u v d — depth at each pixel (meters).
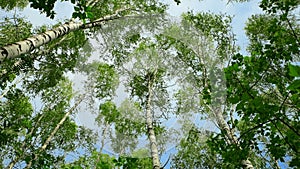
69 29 4.57
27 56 8.07
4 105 10.30
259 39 9.20
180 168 10.12
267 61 5.13
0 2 9.82
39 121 11.30
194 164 10.14
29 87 10.18
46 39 3.74
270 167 8.27
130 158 4.52
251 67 4.81
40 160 6.92
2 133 7.29
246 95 3.83
